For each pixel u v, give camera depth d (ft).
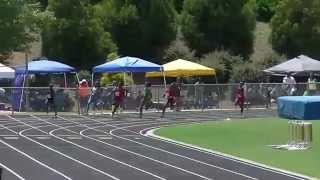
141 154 96.58
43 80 237.86
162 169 81.92
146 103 195.52
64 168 81.82
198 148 104.58
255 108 205.77
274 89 207.41
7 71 197.26
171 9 298.15
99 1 309.63
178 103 198.39
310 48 301.22
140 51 289.94
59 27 265.13
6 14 126.93
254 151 100.89
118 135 125.18
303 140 107.14
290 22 303.48
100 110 190.90
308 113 95.61
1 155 93.81
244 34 303.27
